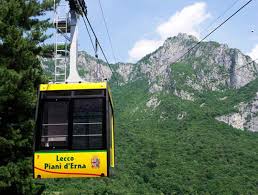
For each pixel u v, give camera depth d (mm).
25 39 28250
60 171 17188
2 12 27719
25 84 26750
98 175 17188
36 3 30250
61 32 21109
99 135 17234
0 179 25219
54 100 17516
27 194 27688
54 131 17328
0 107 25516
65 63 21312
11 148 26109
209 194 197500
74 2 19703
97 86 17625
